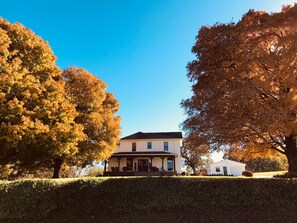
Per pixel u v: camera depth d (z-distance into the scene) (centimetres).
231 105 1190
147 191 1101
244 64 1212
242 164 4662
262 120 1069
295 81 1146
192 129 1347
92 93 2220
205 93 1360
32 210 1062
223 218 998
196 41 1507
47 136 1450
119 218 1030
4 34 1405
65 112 1583
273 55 1177
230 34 1349
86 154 2197
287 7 1429
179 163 3697
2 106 1270
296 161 1338
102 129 2373
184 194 1083
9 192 1080
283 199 1044
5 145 1339
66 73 2231
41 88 1479
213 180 1106
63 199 1097
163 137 3856
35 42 1633
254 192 1065
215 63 1391
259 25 1295
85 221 1020
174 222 988
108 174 3169
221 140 1280
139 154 3481
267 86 1202
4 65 1312
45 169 3127
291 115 1155
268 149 1525
